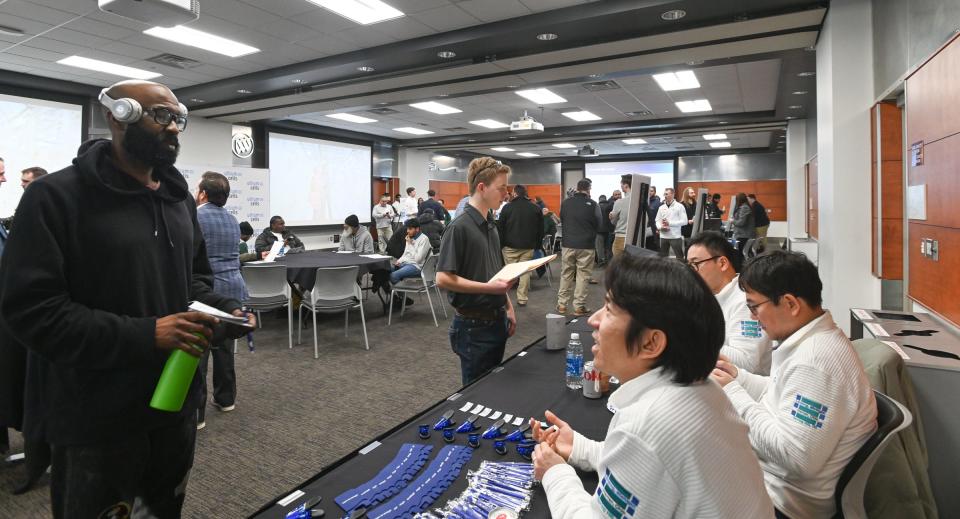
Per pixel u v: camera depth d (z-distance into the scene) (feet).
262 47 18.38
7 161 21.72
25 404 3.64
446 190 53.11
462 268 6.87
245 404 9.99
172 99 3.81
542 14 15.16
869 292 12.96
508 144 43.98
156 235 3.90
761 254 4.28
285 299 14.05
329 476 3.58
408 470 3.62
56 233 3.36
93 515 3.61
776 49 16.56
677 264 2.41
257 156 32.14
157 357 3.48
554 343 6.84
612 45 16.33
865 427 3.65
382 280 18.40
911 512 3.65
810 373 3.63
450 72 19.61
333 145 37.19
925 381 5.86
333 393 10.59
